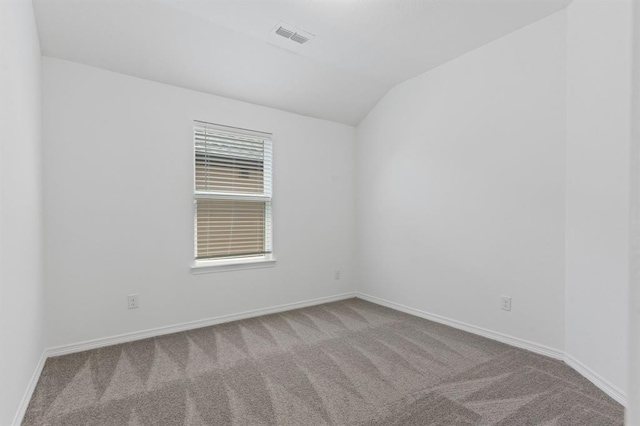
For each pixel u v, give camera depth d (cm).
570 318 220
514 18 238
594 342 198
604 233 191
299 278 369
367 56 296
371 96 371
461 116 293
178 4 228
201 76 292
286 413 172
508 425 161
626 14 175
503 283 262
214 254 317
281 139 358
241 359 235
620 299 179
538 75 240
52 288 239
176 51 264
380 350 250
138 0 222
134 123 273
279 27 254
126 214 269
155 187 282
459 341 265
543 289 238
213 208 317
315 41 272
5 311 142
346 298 407
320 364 227
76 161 249
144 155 278
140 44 252
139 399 185
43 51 237
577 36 214
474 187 283
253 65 295
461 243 293
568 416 167
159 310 283
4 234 141
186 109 299
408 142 344
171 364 227
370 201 395
